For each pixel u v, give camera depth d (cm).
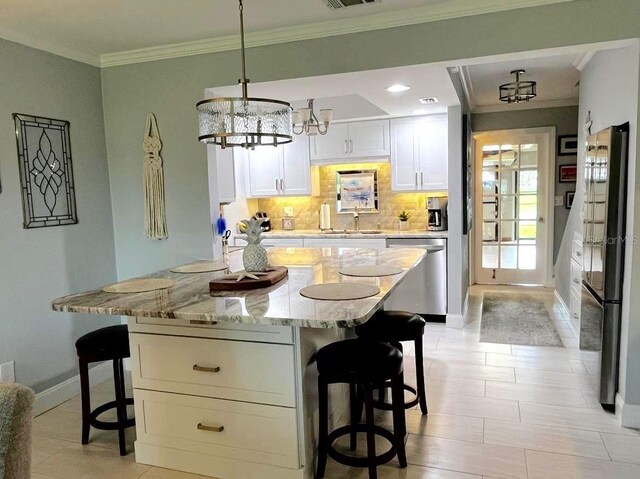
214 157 352
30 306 307
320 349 227
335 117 519
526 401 304
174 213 352
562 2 258
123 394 263
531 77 473
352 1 261
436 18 278
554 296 582
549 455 244
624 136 264
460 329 462
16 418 106
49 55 318
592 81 389
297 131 550
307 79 313
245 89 229
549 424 275
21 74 299
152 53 340
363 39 294
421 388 285
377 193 567
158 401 238
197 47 328
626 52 278
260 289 228
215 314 187
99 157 357
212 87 331
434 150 504
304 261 303
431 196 546
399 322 273
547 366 362
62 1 251
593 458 240
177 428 237
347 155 537
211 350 225
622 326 276
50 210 319
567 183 612
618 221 270
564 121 602
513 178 636
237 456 227
